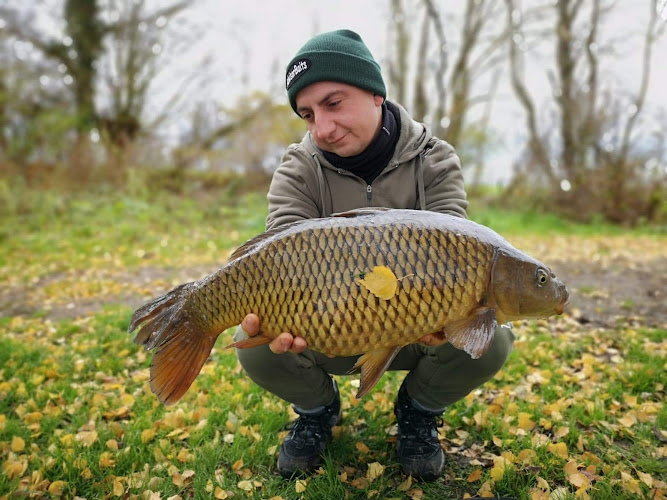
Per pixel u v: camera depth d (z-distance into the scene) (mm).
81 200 11094
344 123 1955
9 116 14141
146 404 2764
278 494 2070
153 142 15406
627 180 12094
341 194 2148
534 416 2529
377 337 1656
